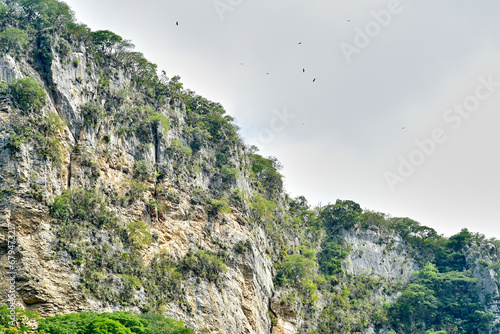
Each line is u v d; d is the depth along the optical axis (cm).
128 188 13175
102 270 11575
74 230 11444
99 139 13075
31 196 10975
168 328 10806
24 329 9431
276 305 15175
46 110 12006
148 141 14138
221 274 13650
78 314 10262
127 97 14388
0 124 11175
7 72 11881
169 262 13062
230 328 13175
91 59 14050
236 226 14850
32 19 13488
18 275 10381
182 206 14000
